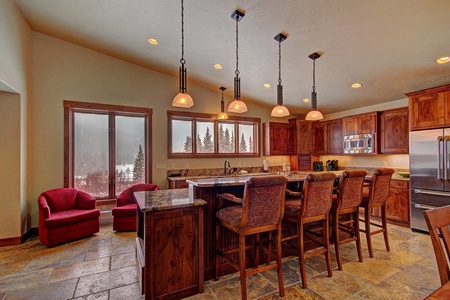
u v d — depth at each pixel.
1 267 2.64
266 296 2.07
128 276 2.43
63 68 4.09
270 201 2.03
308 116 3.34
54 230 3.23
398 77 3.68
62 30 3.77
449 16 2.29
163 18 3.01
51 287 2.23
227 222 2.14
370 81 3.93
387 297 2.04
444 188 3.40
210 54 3.78
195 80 4.99
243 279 1.94
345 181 2.55
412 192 3.78
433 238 1.18
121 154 4.61
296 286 2.23
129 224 3.84
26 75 3.64
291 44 3.13
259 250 2.65
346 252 3.01
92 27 3.53
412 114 3.79
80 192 3.92
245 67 4.04
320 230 3.07
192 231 2.11
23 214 3.51
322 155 6.27
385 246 3.11
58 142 4.04
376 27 2.57
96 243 3.36
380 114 4.65
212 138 5.50
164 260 1.99
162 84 4.90
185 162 5.11
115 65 4.48
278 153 5.96
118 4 2.89
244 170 5.75
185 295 2.06
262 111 6.11
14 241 3.34
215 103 5.46
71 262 2.75
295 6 2.43
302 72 3.92
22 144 3.50
